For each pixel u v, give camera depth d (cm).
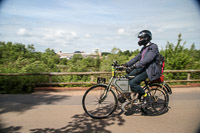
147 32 315
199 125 296
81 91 575
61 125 294
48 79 624
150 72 312
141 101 336
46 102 437
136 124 300
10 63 809
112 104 349
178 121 314
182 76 692
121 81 323
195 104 421
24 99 466
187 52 784
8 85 565
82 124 299
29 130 273
